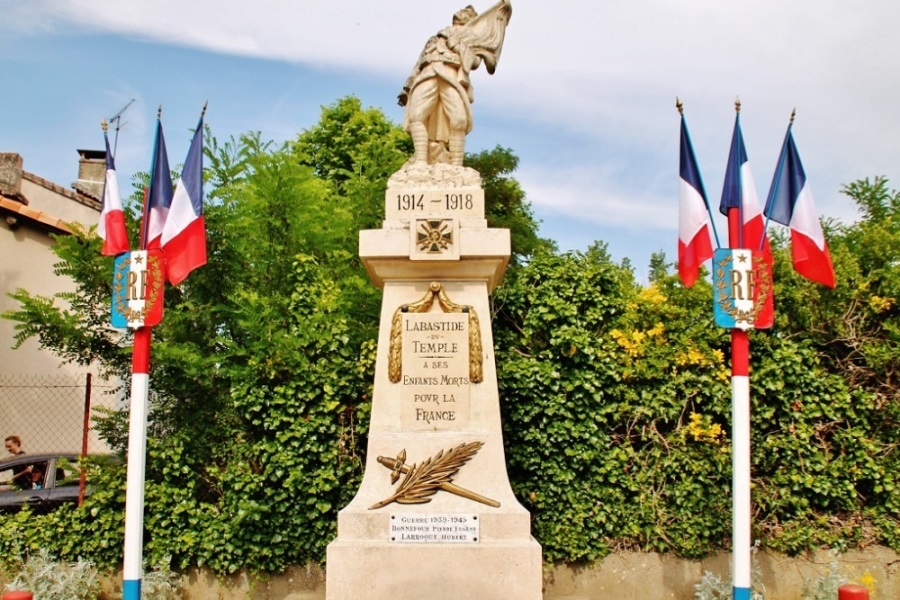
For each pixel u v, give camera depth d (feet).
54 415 53.42
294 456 32.09
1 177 62.44
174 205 25.30
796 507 32.35
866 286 33.83
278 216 37.11
